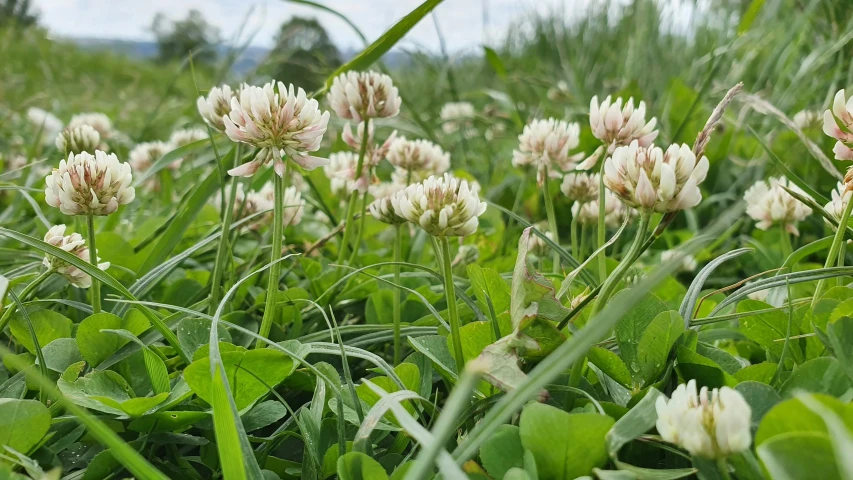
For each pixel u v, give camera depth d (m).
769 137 0.39
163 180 0.40
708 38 0.63
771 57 0.49
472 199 0.14
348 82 0.23
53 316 0.18
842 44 0.41
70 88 0.91
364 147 0.23
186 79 0.99
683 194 0.12
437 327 0.19
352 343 0.19
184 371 0.13
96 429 0.09
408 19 0.24
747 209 0.24
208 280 0.23
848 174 0.16
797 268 0.26
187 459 0.15
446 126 0.61
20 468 0.13
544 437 0.11
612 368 0.14
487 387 0.15
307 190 0.40
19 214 0.36
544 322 0.13
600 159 0.26
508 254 0.33
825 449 0.09
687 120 0.38
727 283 0.31
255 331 0.20
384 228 0.38
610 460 0.12
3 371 0.17
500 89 0.81
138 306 0.16
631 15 0.73
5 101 0.74
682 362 0.14
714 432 0.10
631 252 0.13
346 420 0.14
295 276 0.28
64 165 0.17
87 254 0.18
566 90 0.64
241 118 0.16
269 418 0.15
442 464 0.09
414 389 0.15
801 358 0.16
